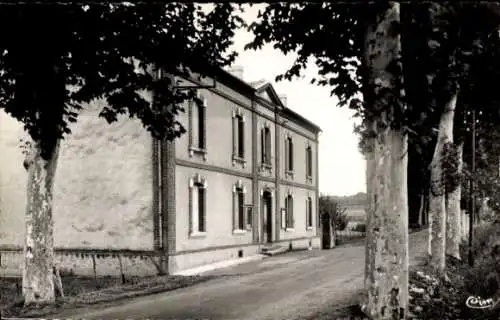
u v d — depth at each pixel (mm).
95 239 20891
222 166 25156
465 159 28109
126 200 20578
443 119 17312
